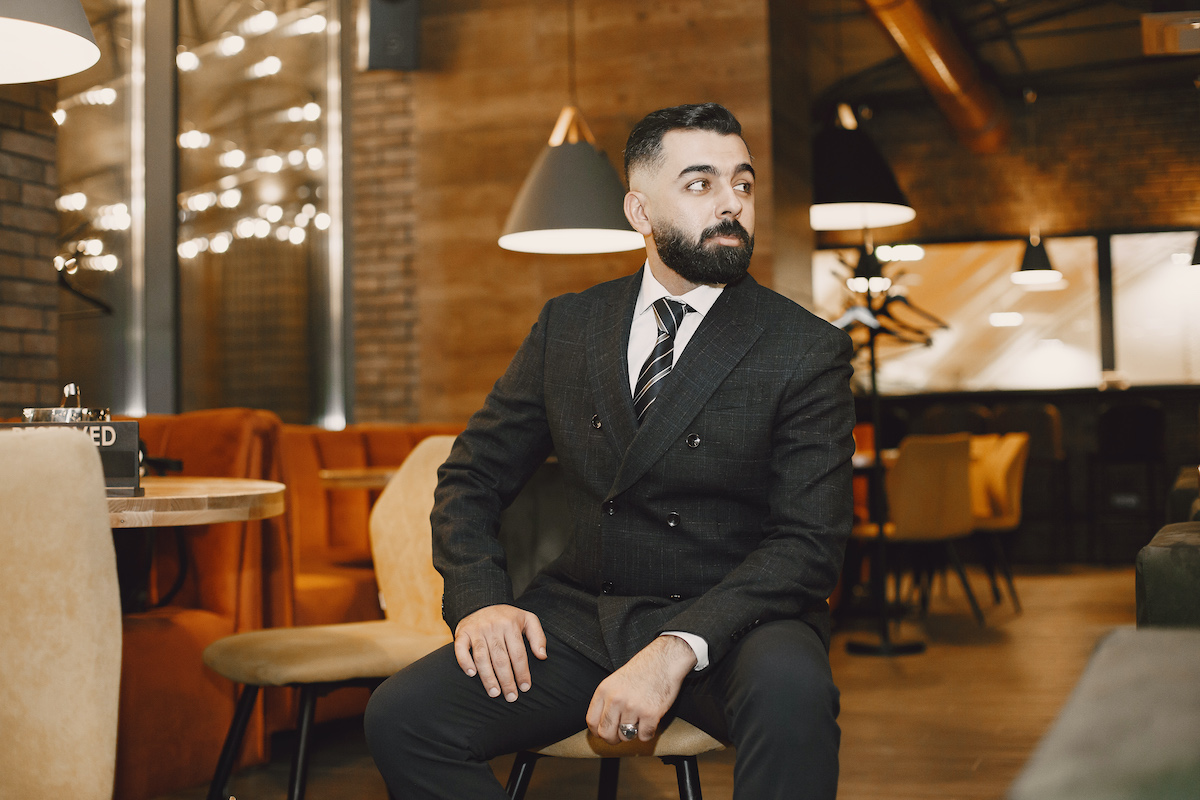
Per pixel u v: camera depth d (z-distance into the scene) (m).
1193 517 2.00
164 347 4.85
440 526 1.54
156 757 2.59
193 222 5.07
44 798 1.13
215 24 5.19
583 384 1.53
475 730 1.35
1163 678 0.41
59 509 1.13
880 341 9.26
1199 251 5.96
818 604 1.40
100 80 4.73
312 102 5.73
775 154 5.16
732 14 5.18
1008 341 9.09
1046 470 8.56
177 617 2.70
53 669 1.13
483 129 5.62
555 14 5.50
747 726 1.19
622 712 1.22
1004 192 9.14
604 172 3.68
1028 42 8.12
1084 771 0.35
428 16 5.72
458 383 5.65
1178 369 8.79
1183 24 4.10
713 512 1.44
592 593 1.51
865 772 2.83
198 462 2.92
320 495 4.40
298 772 1.94
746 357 1.45
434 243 5.69
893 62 8.49
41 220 3.92
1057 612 5.86
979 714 3.49
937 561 6.71
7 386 3.77
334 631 2.12
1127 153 8.96
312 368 5.71
